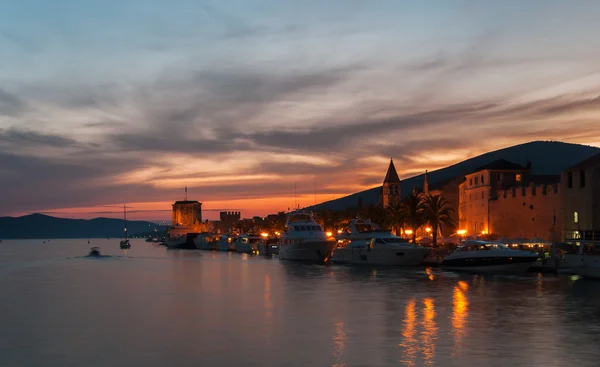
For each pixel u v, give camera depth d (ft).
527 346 119.24
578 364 105.91
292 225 418.92
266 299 195.52
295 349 119.24
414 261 332.80
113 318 159.94
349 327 141.08
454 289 215.10
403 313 160.56
